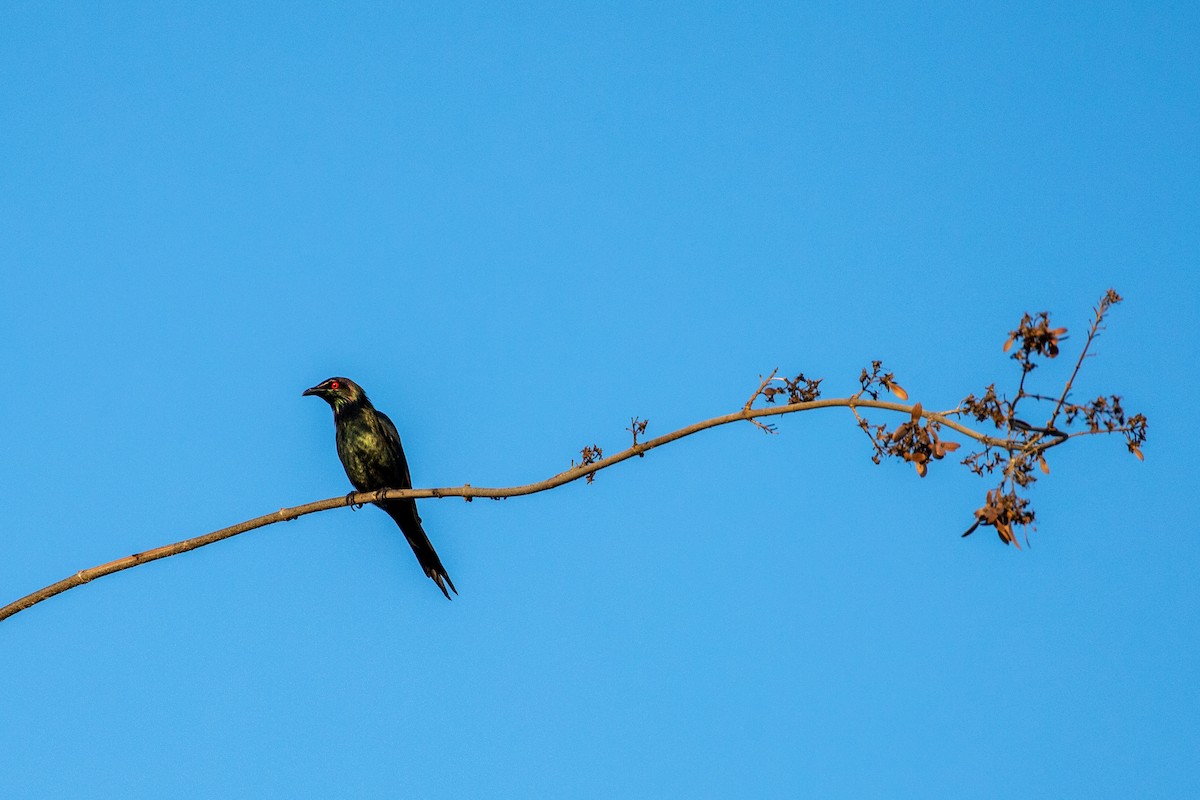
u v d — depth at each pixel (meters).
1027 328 9.68
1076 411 9.68
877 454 10.43
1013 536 9.71
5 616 12.21
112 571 12.56
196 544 12.77
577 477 12.05
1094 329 9.66
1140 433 9.50
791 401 11.15
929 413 10.17
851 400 10.69
